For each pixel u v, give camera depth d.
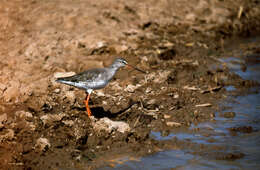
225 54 18.69
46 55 16.14
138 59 16.97
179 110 13.70
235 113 13.72
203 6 22.12
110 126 12.11
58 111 13.23
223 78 16.28
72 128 12.27
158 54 17.52
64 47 16.89
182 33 19.88
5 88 13.91
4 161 10.69
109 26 18.77
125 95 14.50
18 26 17.64
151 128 12.60
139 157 11.14
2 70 14.90
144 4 21.02
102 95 14.41
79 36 17.58
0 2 18.89
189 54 18.19
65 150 11.27
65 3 19.84
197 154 11.34
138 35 18.56
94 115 13.15
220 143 11.91
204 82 15.80
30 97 13.82
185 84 15.57
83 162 10.79
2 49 16.14
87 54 16.78
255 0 24.47
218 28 20.94
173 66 16.92
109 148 11.48
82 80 12.75
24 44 16.55
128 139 11.93
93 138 11.85
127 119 12.99
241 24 21.80
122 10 20.11
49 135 11.87
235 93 15.20
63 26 18.14
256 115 13.60
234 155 11.27
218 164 10.86
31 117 12.67
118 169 10.56
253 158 11.12
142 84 15.31
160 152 11.40
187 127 12.76
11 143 11.40
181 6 21.70
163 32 19.53
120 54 17.23
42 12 18.77
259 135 12.34
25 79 14.62
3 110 13.05
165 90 14.93
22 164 10.60
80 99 14.14
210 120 13.21
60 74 15.08
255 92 15.33
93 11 19.47
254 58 18.39
